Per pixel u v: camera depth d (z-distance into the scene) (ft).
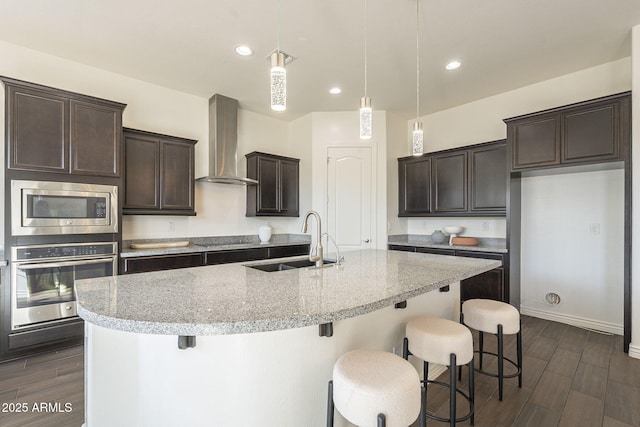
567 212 11.27
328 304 4.02
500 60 10.21
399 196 15.57
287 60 9.98
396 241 15.40
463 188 13.21
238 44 9.25
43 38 8.97
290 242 14.52
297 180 15.60
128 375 4.45
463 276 6.21
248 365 4.30
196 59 10.15
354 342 5.46
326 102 13.85
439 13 7.82
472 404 5.69
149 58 10.10
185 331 3.26
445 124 14.93
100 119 9.51
